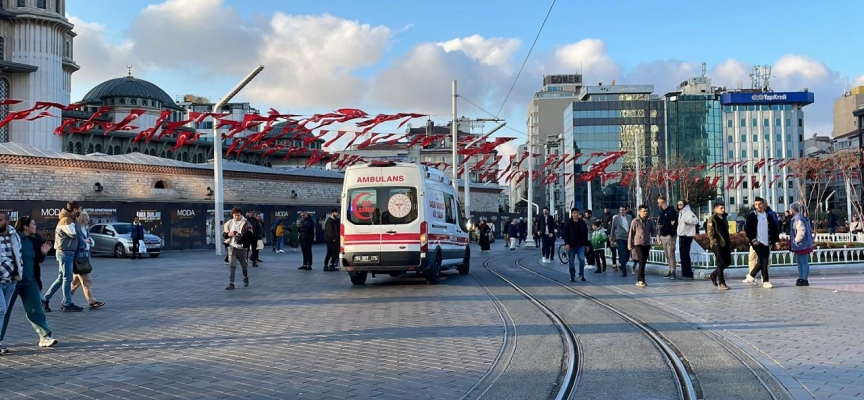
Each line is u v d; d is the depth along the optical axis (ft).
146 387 22.65
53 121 198.90
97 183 128.36
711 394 21.30
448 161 286.05
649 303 42.98
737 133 359.46
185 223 122.21
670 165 274.98
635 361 26.11
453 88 121.19
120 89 224.33
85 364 26.30
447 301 44.47
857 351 26.68
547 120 417.90
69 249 41.32
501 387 22.36
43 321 29.96
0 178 115.14
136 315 39.47
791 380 22.59
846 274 58.95
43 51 201.05
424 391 21.93
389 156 288.10
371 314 38.81
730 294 46.03
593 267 73.77
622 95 354.54
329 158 114.83
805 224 49.19
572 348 28.66
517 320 36.19
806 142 435.53
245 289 53.78
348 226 53.78
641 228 52.60
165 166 140.36
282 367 25.49
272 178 164.76
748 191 358.84
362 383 22.97
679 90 408.67
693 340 30.09
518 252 117.29
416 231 53.11
